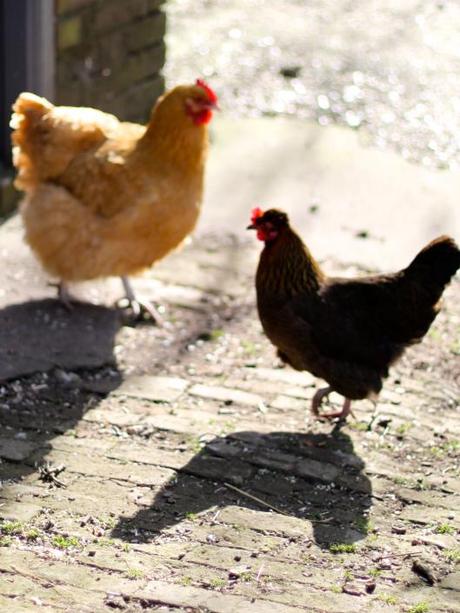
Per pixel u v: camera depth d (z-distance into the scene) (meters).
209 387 7.67
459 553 5.76
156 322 8.56
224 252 9.72
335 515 6.14
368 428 7.20
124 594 5.18
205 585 5.33
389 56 13.94
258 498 6.28
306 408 7.47
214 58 13.48
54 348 8.02
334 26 14.80
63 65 10.45
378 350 7.06
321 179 11.00
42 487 6.23
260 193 10.68
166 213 8.15
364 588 5.38
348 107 12.55
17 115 8.43
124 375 7.77
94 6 10.57
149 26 11.43
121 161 8.03
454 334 8.62
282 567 5.54
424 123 12.30
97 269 8.31
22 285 8.95
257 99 12.59
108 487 6.28
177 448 6.80
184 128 7.99
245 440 6.94
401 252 9.78
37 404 7.27
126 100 11.48
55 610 5.00
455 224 10.33
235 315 8.77
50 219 8.18
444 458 6.88
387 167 11.30
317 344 6.98
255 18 14.86
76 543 5.64
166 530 5.86
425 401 7.64
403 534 5.98
